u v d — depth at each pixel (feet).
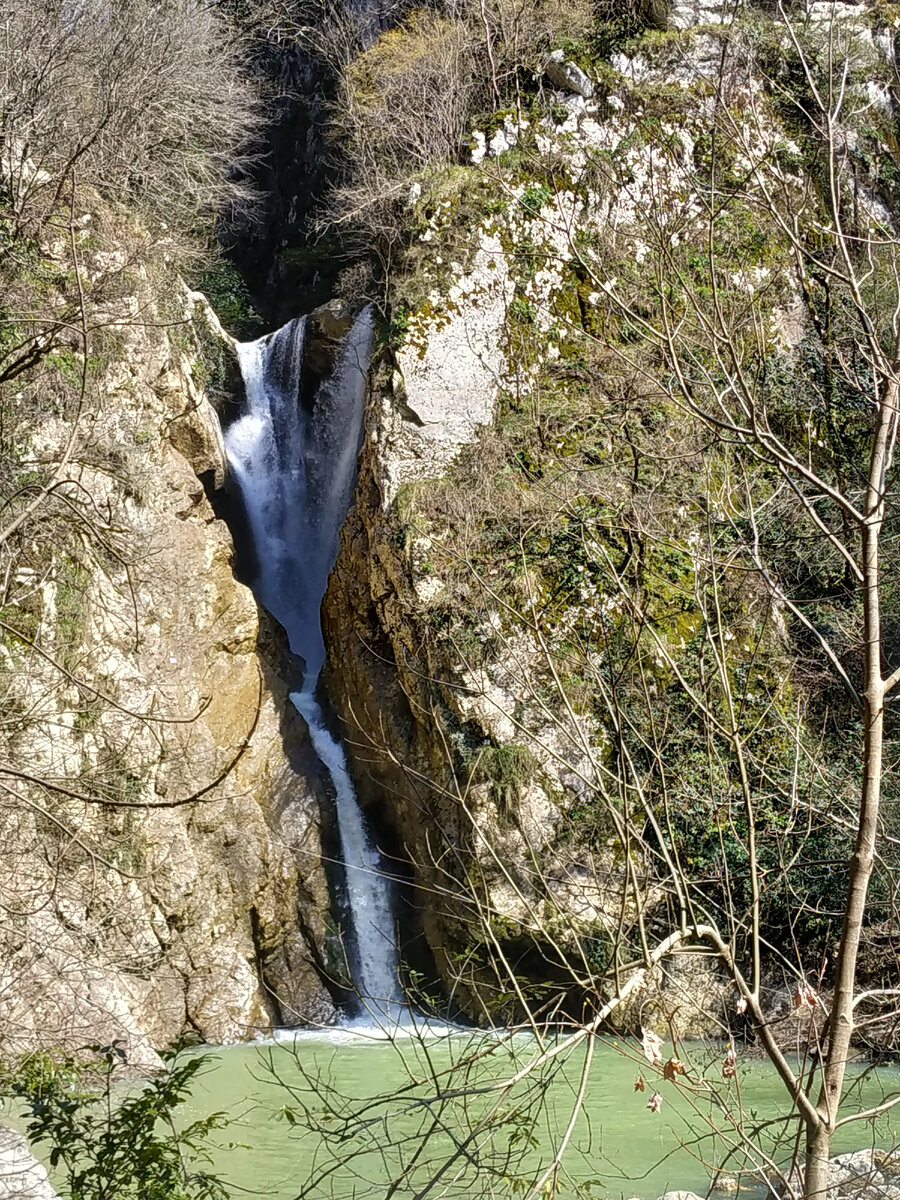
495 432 52.26
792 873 26.73
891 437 14.80
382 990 49.03
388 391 53.83
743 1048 34.14
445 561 48.42
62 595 41.04
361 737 53.93
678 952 14.89
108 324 23.75
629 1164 27.09
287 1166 26.50
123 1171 17.01
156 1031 42.45
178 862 44.60
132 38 52.65
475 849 43.50
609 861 41.96
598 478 34.50
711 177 18.10
